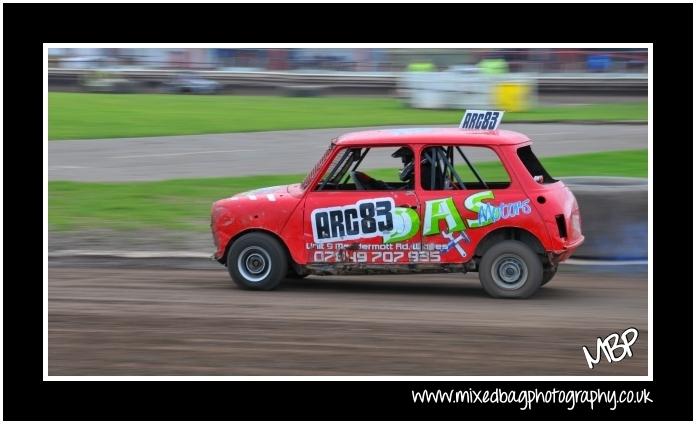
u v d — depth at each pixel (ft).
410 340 32.78
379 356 30.94
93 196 66.33
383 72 151.02
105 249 50.57
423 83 124.77
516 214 38.55
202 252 49.83
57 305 38.27
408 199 39.22
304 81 149.28
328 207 39.81
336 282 43.60
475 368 29.81
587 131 102.32
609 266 45.29
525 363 30.32
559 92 143.64
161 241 52.42
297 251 40.14
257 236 40.65
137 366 30.25
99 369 30.04
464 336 33.27
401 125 102.99
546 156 83.10
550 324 34.91
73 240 52.54
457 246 39.11
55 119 115.85
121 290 41.24
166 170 79.51
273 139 98.48
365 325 34.83
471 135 39.60
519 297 39.09
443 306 38.09
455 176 39.63
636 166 76.54
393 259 39.52
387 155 55.57
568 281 43.01
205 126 109.40
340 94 146.92
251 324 35.06
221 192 67.82
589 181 49.16
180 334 33.76
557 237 38.55
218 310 37.35
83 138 100.99
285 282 43.47
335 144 40.22
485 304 38.40
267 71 156.04
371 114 117.29
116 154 89.86
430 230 39.11
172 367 30.12
